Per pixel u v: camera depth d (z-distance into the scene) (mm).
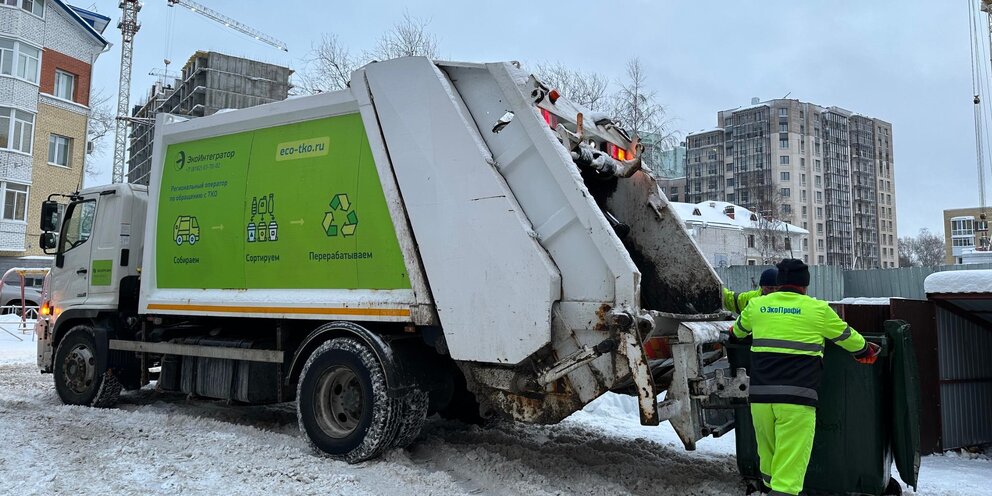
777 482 3918
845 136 113625
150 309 6367
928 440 5641
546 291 4207
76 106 31781
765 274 4809
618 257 4043
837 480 4188
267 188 5680
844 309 5797
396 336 4992
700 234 54719
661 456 5516
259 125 5801
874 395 4117
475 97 4789
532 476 4734
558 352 4277
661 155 25016
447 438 6031
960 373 6109
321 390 5191
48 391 8266
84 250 7359
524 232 4312
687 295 5277
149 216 6551
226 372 6008
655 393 3887
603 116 5469
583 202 4203
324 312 5191
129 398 7750
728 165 107625
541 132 4414
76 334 7238
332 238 5250
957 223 96125
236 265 5824
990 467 5277
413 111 4875
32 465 4664
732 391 4242
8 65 28953
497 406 4660
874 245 115875
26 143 29453
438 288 4645
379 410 4809
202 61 68875
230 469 4680
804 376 3951
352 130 5238
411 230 4828
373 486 4395
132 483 4312
